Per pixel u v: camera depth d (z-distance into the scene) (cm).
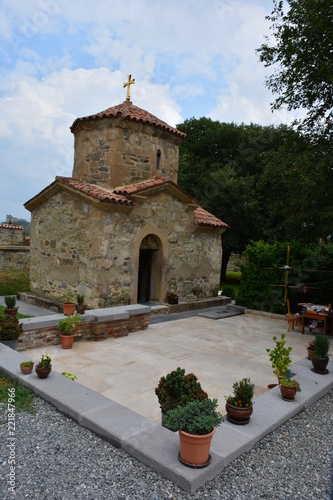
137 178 1209
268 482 344
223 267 2427
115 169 1148
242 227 1969
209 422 338
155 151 1260
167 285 1264
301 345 914
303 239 1168
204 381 631
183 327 1056
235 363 740
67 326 782
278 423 454
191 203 1296
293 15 977
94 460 364
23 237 2252
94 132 1200
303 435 440
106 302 1049
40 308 1163
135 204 1107
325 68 912
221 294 1633
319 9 888
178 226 1285
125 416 433
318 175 943
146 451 363
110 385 592
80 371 652
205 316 1209
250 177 1900
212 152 2242
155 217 1185
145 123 1195
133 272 1120
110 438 396
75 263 1098
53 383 523
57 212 1181
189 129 2328
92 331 867
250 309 1323
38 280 1290
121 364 699
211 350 830
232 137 2125
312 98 1010
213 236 1467
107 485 327
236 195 1870
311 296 1191
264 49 1086
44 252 1254
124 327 921
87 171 1216
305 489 336
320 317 996
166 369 682
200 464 340
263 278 1299
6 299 861
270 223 1936
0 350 645
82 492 316
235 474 353
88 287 1041
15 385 536
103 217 1029
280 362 543
